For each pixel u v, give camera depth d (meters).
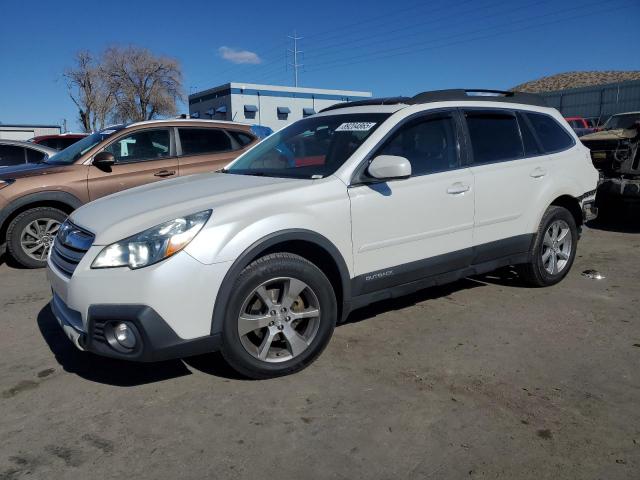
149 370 3.55
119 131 6.80
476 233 4.33
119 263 2.96
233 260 3.09
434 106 4.23
